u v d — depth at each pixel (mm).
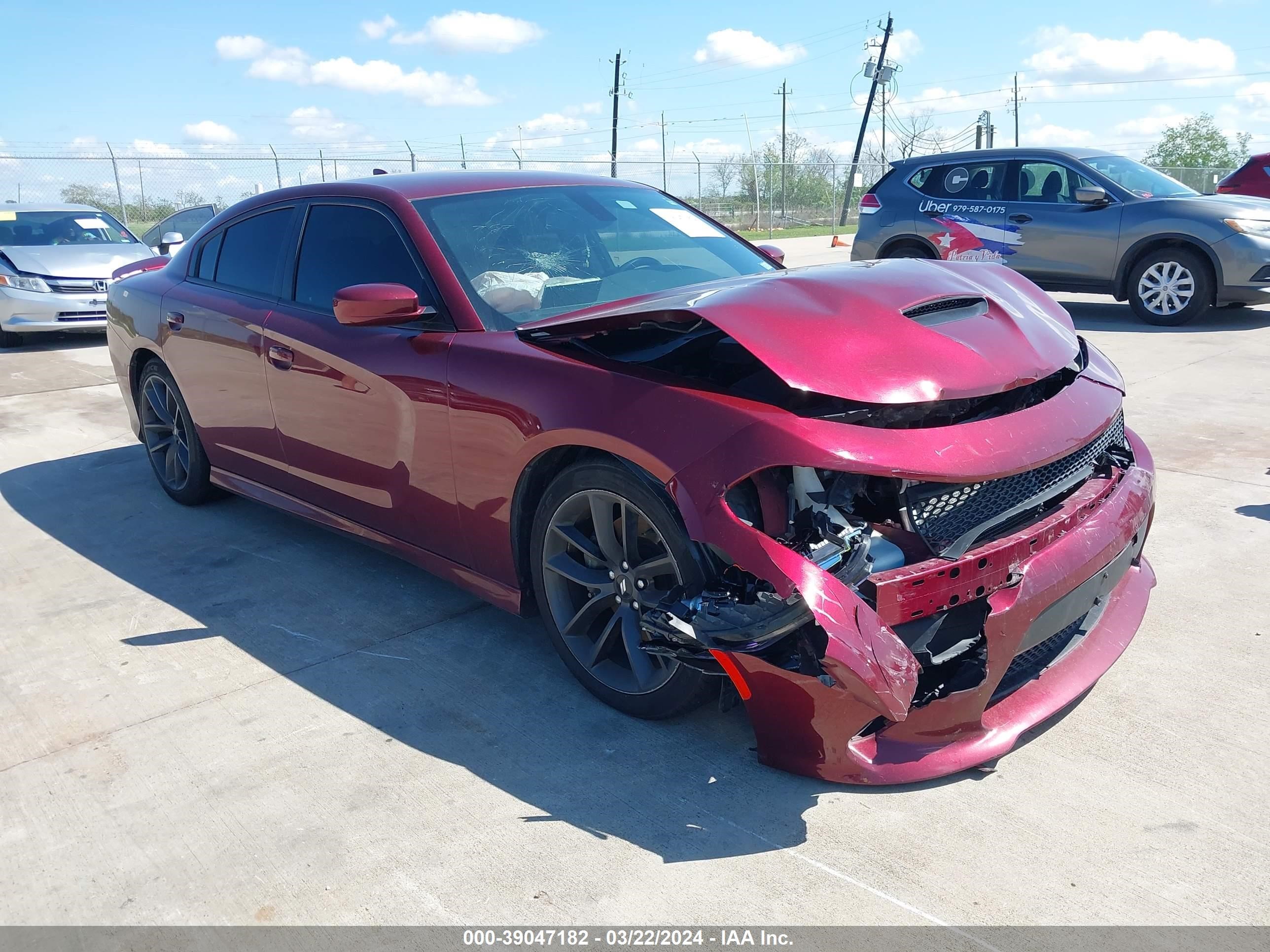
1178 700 2619
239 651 3197
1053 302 3000
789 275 2713
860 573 2074
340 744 2613
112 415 6867
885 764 2180
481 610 3443
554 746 2557
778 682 2125
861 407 2221
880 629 2010
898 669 1990
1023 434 2312
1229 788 2238
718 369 2484
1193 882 1948
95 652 3238
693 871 2049
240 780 2469
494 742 2586
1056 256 9273
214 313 3980
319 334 3381
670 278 3330
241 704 2854
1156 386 6262
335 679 2979
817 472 2137
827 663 1975
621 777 2398
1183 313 8641
